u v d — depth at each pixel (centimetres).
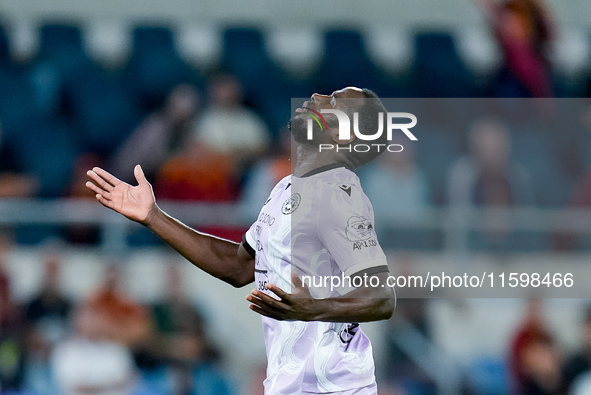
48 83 3152
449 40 3484
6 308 2083
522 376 2233
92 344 2044
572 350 2322
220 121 2691
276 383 953
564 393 2255
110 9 3362
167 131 2597
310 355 946
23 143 2961
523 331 2288
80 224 2231
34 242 2234
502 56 3127
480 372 2233
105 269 2172
